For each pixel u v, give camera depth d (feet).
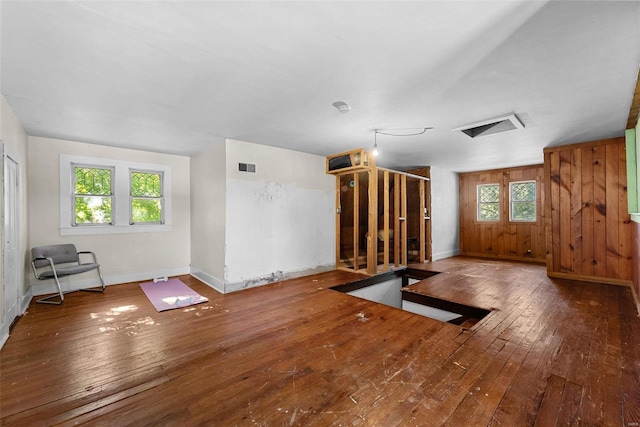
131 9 4.69
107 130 11.43
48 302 11.06
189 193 16.52
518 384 5.71
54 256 11.85
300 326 8.71
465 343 7.50
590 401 5.19
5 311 8.01
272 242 14.23
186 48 5.88
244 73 6.93
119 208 14.26
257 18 4.95
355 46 5.82
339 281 14.34
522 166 20.77
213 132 11.79
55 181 12.63
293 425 4.65
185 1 4.50
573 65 6.59
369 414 4.88
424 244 19.99
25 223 11.25
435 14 4.86
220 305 10.73
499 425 4.62
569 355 6.85
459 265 18.74
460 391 5.49
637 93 8.13
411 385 5.69
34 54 6.02
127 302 11.14
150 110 9.30
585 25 5.14
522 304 10.59
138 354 7.05
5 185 8.34
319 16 4.91
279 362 6.61
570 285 13.28
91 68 6.64
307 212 15.83
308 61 6.42
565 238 14.58
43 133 11.73
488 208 22.82
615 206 13.33
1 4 4.49
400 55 6.18
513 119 10.21
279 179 14.56
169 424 4.70
